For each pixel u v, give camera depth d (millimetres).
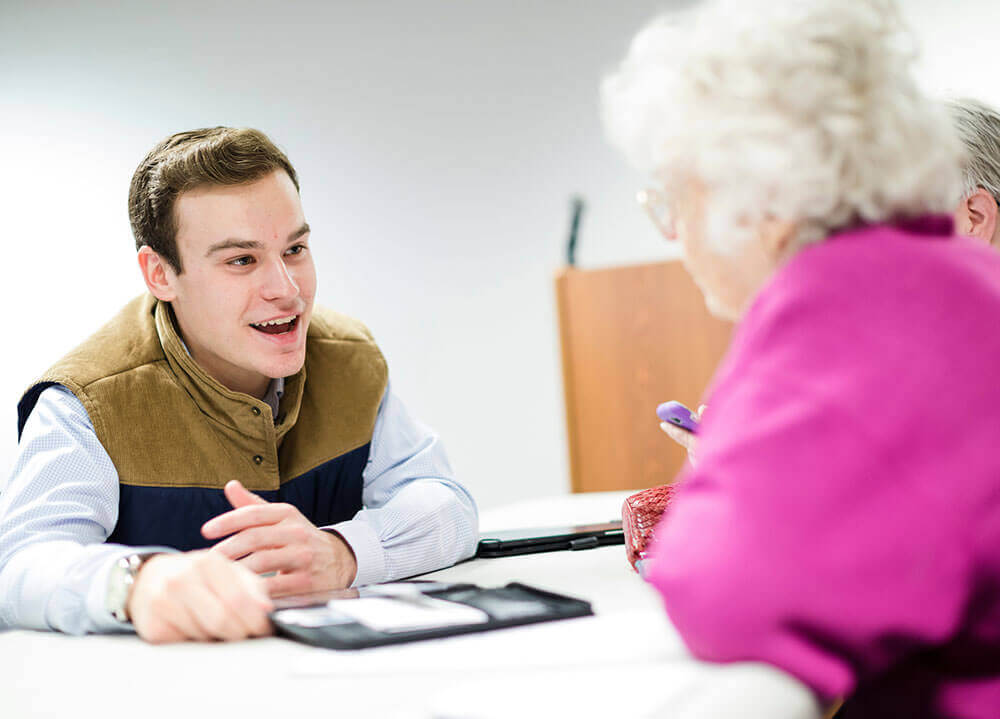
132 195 1267
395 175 3896
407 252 3893
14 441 3992
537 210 3727
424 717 494
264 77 3986
